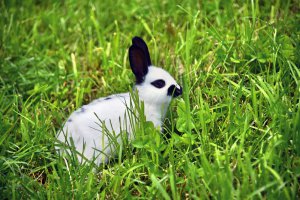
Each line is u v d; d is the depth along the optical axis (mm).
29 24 6672
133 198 4012
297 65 4961
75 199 4059
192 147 4480
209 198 3906
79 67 5922
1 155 4516
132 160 4387
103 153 4332
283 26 5527
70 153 4539
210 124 4508
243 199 3648
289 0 5750
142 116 4340
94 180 4234
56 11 6777
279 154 3961
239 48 5305
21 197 4195
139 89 4570
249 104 4492
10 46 6172
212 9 6336
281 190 3756
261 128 4418
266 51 5070
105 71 5652
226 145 4109
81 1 6871
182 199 4109
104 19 6574
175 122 4832
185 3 6508
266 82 4695
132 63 4570
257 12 5742
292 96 4805
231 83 4848
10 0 6914
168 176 3934
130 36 6062
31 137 4742
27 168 4508
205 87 5016
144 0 6688
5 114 5160
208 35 5668
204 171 3859
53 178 4219
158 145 4316
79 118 4539
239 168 3896
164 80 4516
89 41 6180
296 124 4062
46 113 5105
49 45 6355
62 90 5492
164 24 6324
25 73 5855
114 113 4539
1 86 5641
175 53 5598
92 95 5500
